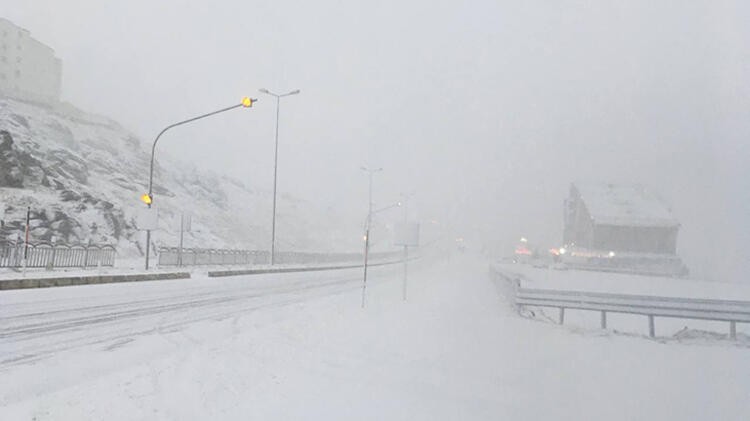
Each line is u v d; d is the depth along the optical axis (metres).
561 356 10.07
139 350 8.36
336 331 11.28
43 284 15.95
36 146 34.91
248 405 6.01
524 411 6.65
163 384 6.46
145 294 16.19
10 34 58.44
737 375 8.81
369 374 7.89
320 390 6.85
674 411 6.84
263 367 7.77
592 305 14.66
